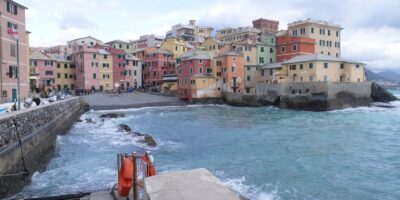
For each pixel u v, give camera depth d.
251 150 27.75
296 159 24.44
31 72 65.38
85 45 92.12
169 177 6.28
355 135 34.28
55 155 25.70
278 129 39.25
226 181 19.39
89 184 18.31
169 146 29.70
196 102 79.00
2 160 16.33
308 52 84.75
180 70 84.94
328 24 90.75
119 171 10.91
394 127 39.34
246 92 78.94
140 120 49.66
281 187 18.36
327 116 52.00
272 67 79.19
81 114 56.16
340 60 69.31
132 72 103.56
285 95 66.75
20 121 20.36
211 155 26.12
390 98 79.00
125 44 115.31
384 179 19.78
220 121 48.03
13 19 44.75
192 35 133.00
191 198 5.20
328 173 20.95
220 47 97.50
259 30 113.12
